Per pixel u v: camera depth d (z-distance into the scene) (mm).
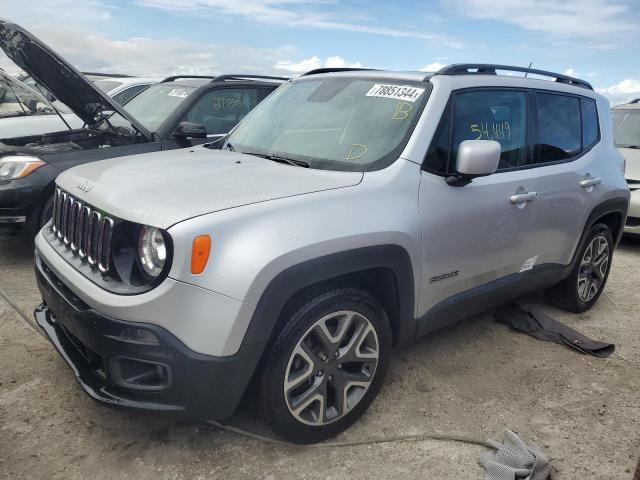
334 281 2660
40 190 4887
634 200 6465
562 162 3930
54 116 6938
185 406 2314
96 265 2490
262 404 2500
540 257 3811
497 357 3725
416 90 3221
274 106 3805
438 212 2957
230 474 2496
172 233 2207
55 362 3338
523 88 3719
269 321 2311
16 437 2658
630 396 3332
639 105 7902
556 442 2857
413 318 2988
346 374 2752
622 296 5098
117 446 2639
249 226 2301
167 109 5879
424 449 2734
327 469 2561
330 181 2738
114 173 2869
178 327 2223
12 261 5125
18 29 4176
